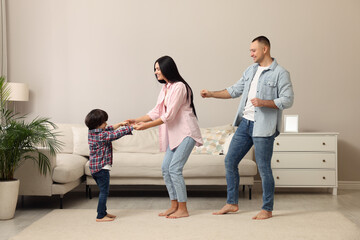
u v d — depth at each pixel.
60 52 4.97
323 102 4.96
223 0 4.96
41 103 4.97
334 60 4.96
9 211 3.22
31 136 3.24
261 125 3.06
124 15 4.98
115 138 3.00
